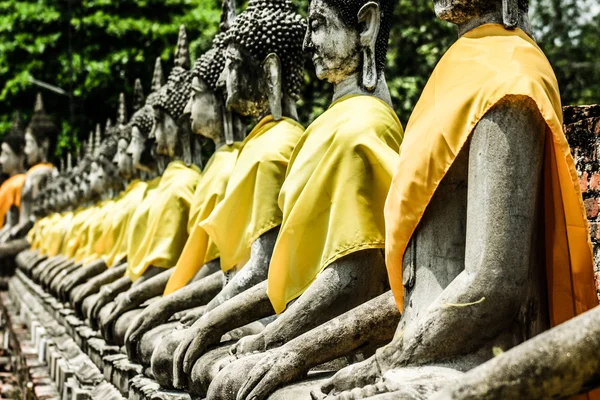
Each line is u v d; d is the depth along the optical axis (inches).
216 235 323.6
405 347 192.2
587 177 281.9
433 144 196.1
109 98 1224.2
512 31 204.7
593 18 988.6
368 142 249.1
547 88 190.4
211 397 251.4
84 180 808.3
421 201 198.1
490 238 182.7
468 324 183.8
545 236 194.7
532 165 184.9
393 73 752.3
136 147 525.7
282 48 333.7
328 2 272.7
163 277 431.5
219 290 367.6
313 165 259.9
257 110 342.6
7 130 1336.1
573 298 194.7
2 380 724.0
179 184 447.2
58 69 1266.0
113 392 406.3
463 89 194.9
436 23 771.4
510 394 133.5
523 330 188.4
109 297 495.5
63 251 824.9
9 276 1095.0
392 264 206.4
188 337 297.0
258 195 313.1
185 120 461.7
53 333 631.2
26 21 1262.3
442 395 138.4
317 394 208.1
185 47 475.2
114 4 1194.0
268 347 251.0
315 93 746.8
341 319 233.3
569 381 131.8
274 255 260.1
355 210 245.0
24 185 1141.1
